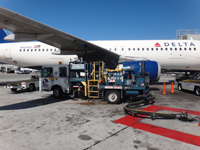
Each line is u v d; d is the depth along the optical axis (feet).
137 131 13.87
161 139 12.23
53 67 29.01
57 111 20.93
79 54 41.50
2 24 24.49
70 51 40.27
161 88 46.52
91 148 10.84
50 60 49.67
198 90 32.76
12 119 17.48
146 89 25.22
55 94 29.63
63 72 28.37
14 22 23.76
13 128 14.71
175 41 46.60
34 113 19.98
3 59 52.85
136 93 24.99
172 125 15.43
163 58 45.34
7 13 20.63
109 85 25.66
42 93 37.81
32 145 11.31
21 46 51.19
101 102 26.55
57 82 28.68
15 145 11.32
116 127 14.88
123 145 11.25
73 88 28.02
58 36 30.22
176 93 36.70
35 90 43.32
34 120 17.10
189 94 35.14
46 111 20.94
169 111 20.83
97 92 26.32
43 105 24.59
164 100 28.40
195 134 13.20
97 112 20.36
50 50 49.06
